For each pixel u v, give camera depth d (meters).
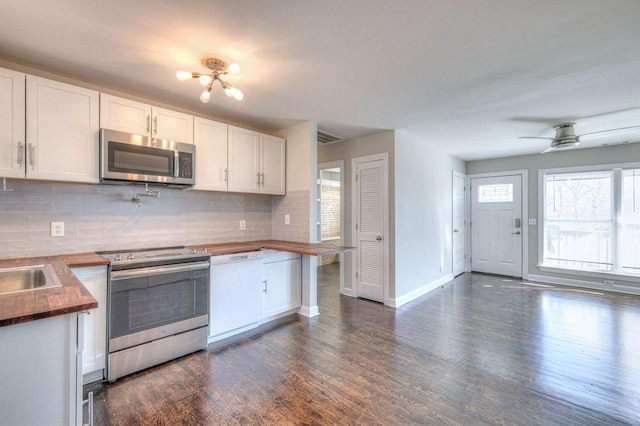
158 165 2.59
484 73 2.34
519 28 1.75
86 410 1.85
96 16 1.64
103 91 2.60
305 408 1.89
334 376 2.26
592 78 2.42
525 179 5.51
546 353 2.64
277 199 3.91
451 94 2.75
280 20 1.68
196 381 2.18
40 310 1.13
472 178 6.12
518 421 1.78
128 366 2.23
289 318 3.50
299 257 3.59
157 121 2.66
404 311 3.77
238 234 3.62
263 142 3.54
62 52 2.03
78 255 2.40
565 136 3.61
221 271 2.83
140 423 1.75
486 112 3.24
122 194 2.74
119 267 2.19
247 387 2.11
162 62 2.17
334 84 2.54
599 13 1.61
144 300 2.32
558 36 1.83
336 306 3.97
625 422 1.77
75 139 2.25
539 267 5.37
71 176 2.23
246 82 2.50
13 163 2.00
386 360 2.51
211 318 2.76
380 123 3.65
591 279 4.88
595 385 2.15
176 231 3.09
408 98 2.85
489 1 1.52
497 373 2.31
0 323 1.04
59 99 2.18
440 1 1.52
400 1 1.52
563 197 5.18
